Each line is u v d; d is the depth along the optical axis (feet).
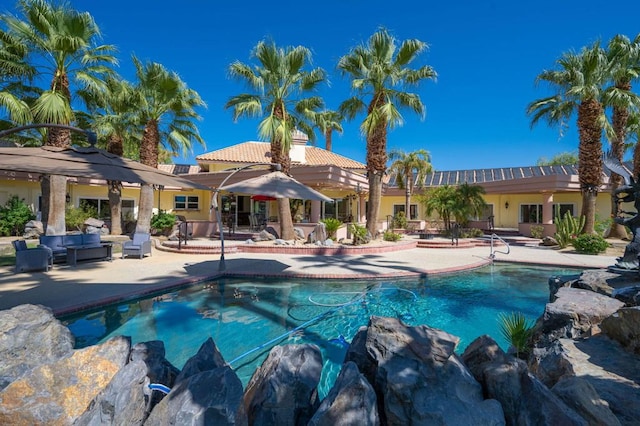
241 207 90.58
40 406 8.52
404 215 97.60
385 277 35.63
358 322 24.09
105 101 58.85
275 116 58.23
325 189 82.79
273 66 57.77
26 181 70.44
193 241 60.70
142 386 8.91
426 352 9.23
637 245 22.75
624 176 23.31
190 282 31.42
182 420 7.60
